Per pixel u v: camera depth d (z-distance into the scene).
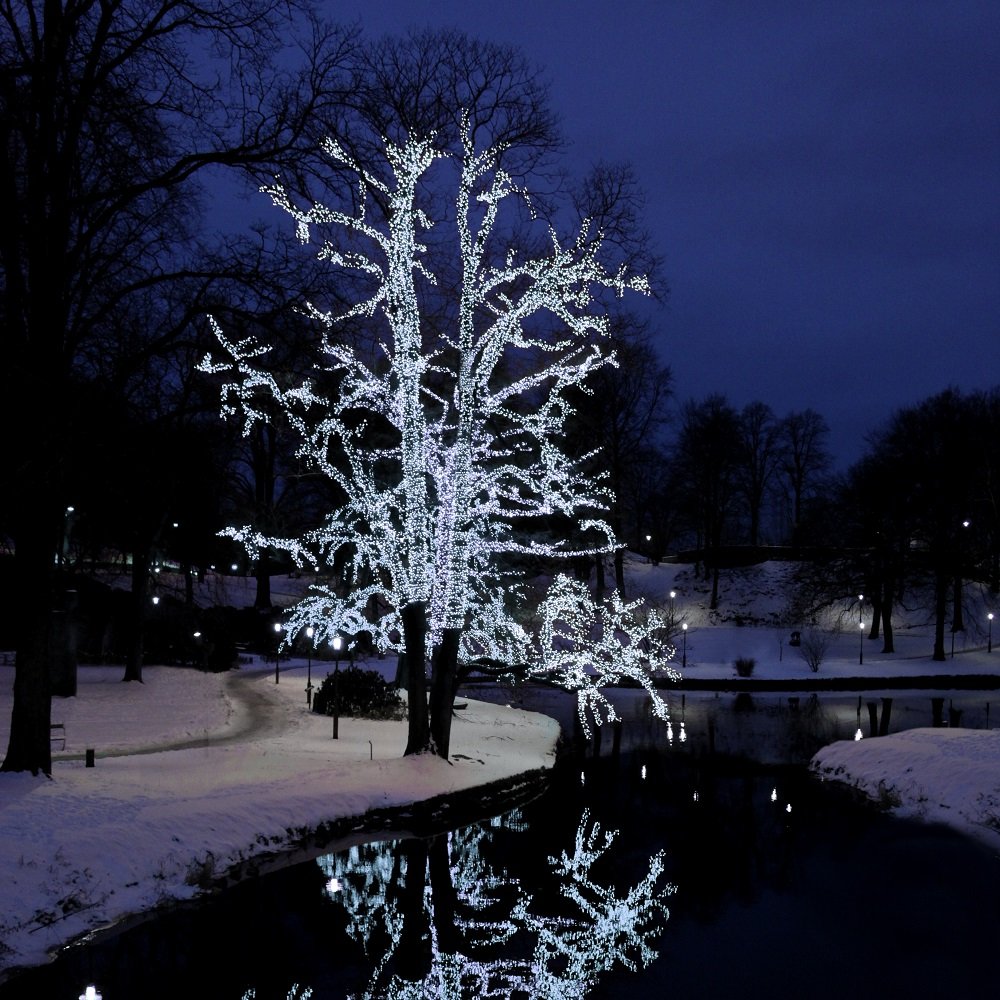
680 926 12.33
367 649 47.66
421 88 17.97
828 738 29.73
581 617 22.98
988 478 56.62
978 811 17.12
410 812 16.88
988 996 9.85
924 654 54.06
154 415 17.20
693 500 75.94
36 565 14.68
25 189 14.99
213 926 11.56
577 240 18.45
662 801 20.39
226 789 15.73
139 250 17.02
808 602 61.31
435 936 11.99
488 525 21.53
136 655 34.25
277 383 16.48
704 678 46.06
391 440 22.84
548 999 10.01
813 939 11.78
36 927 10.51
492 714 30.84
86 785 14.78
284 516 30.73
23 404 13.71
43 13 14.35
